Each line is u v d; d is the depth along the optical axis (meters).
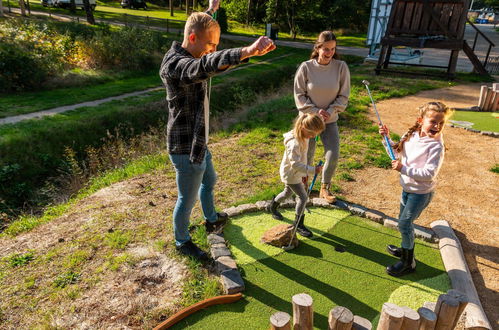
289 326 2.14
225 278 3.19
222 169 5.84
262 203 4.48
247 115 9.95
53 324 2.82
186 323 2.82
